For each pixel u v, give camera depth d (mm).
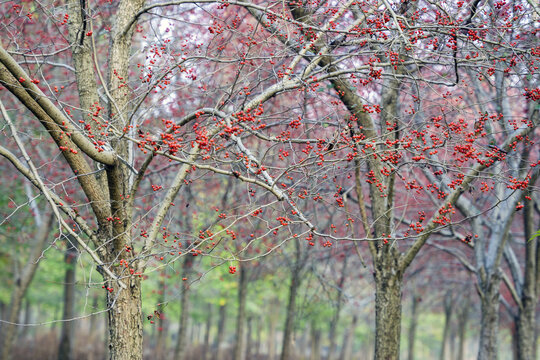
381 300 8172
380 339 8109
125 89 7113
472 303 22438
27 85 5289
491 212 11703
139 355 6309
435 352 44969
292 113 8273
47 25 9945
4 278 18953
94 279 14117
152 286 15930
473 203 11359
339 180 10562
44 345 23734
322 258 12500
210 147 5559
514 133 8453
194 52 7996
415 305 20516
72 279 16625
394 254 8180
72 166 6094
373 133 7945
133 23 6973
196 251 5469
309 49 7293
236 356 15172
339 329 32469
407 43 5609
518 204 5984
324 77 6645
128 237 6410
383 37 6629
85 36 7016
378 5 6754
